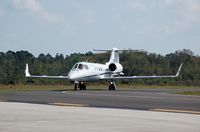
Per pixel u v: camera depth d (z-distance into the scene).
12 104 39.78
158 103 44.28
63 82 158.00
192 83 193.12
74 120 27.69
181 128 24.44
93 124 25.78
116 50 103.50
